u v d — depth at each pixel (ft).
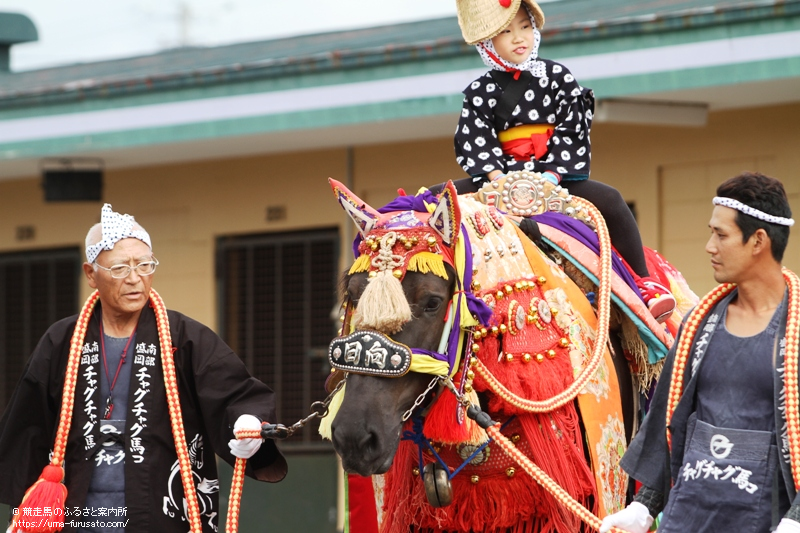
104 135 74.49
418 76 66.23
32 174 85.81
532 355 33.78
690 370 30.14
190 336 36.65
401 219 32.27
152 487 35.37
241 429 34.30
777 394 28.45
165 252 84.23
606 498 34.14
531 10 40.06
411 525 36.04
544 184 37.58
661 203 69.36
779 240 29.37
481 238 33.63
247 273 82.07
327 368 78.54
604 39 61.93
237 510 34.76
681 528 28.94
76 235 86.89
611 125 70.79
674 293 41.83
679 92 61.67
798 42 58.39
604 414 34.91
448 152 74.79
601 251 36.70
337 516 75.00
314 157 79.46
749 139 66.64
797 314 28.84
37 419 36.50
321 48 79.77
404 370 30.07
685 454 29.63
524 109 39.78
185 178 83.82
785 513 28.25
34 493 34.45
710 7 60.44
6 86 89.20
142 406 35.73
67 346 36.50
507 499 33.81
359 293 31.35
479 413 31.32
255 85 70.44
